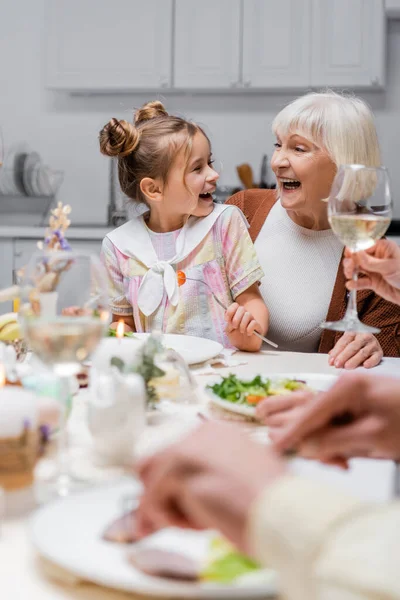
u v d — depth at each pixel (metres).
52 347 0.67
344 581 0.32
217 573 0.48
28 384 0.83
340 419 0.61
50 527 0.55
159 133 1.73
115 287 1.77
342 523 0.34
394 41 3.87
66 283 0.75
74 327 0.67
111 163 3.96
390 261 1.25
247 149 4.07
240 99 4.05
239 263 1.72
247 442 0.40
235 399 0.94
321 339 1.74
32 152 4.19
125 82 3.84
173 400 0.99
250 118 4.05
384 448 0.60
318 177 1.71
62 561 0.49
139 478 0.42
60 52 3.88
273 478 0.37
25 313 0.73
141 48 3.81
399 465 0.72
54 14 3.86
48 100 4.20
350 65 3.68
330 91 1.83
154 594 0.47
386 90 3.89
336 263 1.77
